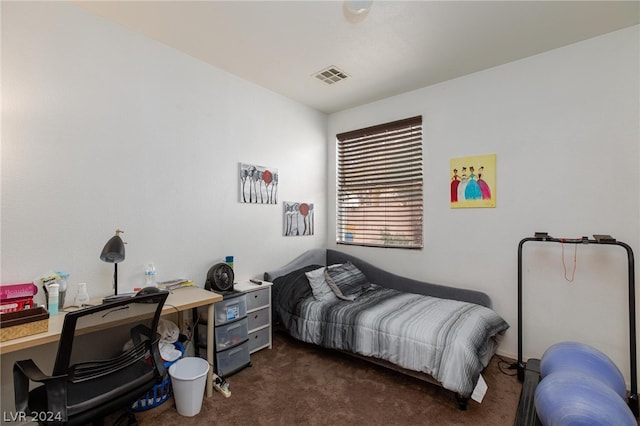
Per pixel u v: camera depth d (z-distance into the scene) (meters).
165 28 2.22
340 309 2.63
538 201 2.56
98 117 2.08
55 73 1.90
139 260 2.28
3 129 1.73
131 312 1.50
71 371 1.33
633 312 2.00
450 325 2.19
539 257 2.55
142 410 1.93
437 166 3.12
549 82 2.51
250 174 3.07
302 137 3.67
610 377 1.73
